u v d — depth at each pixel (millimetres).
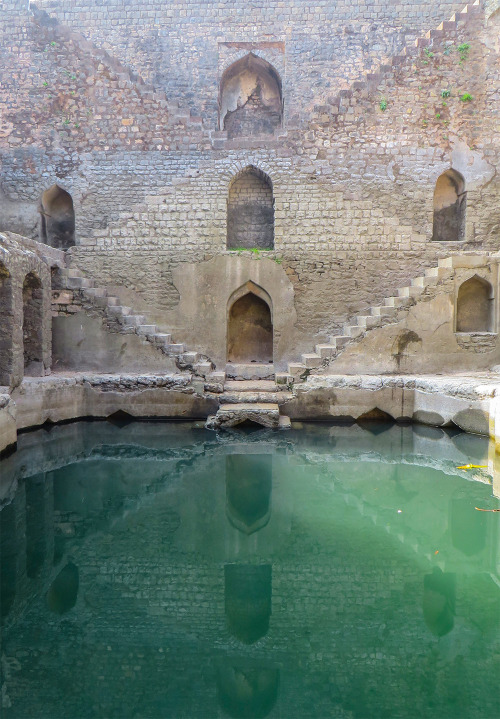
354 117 11508
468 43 11469
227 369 11508
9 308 8172
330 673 3270
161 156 11656
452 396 8789
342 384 9711
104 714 2867
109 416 9781
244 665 3309
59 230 12602
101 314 10586
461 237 11922
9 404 7562
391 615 3816
